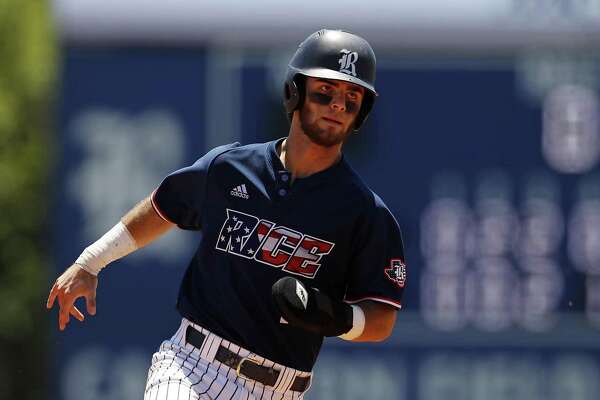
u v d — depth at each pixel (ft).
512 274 117.60
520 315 117.91
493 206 117.08
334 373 119.14
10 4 201.87
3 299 195.52
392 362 118.73
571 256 117.29
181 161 118.21
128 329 119.96
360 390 119.03
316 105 56.44
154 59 118.42
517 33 117.19
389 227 57.47
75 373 120.37
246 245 57.26
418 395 118.73
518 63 117.29
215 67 117.91
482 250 117.39
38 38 202.90
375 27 117.39
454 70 117.29
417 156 117.08
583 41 117.19
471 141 117.08
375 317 56.90
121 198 118.93
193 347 57.82
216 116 117.80
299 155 57.26
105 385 120.37
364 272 57.47
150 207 60.08
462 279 117.70
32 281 197.06
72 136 118.93
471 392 118.52
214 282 57.77
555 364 118.21
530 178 116.98
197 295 58.29
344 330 55.36
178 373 57.31
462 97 117.19
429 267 117.60
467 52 117.19
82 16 118.42
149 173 118.62
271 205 57.16
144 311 119.44
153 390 57.11
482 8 117.50
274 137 117.50
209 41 117.80
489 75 117.29
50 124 191.93
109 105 118.62
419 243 117.50
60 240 118.93
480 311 118.01
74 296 60.49
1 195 198.39
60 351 120.26
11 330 195.00
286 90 57.62
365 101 58.13
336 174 57.31
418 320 118.21
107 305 119.55
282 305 53.93
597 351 117.80
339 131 56.65
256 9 117.70
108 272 119.34
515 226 117.29
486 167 117.08
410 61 117.39
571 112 116.98
